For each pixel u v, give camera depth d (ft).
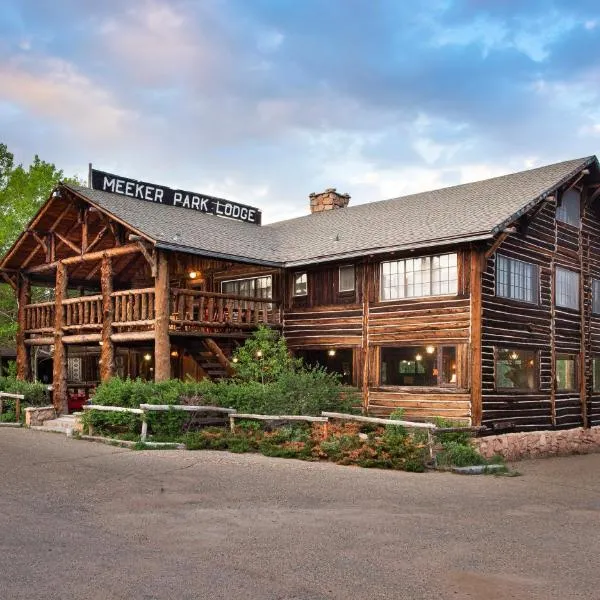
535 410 66.08
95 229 74.84
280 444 49.11
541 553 24.63
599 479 46.32
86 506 30.76
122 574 21.33
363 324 67.15
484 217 60.75
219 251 64.28
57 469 39.93
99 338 67.67
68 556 23.15
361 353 67.10
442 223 63.62
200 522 28.12
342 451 46.19
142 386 54.19
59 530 26.53
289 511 30.55
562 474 48.60
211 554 23.56
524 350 65.62
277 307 73.97
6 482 35.91
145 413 50.80
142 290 63.31
